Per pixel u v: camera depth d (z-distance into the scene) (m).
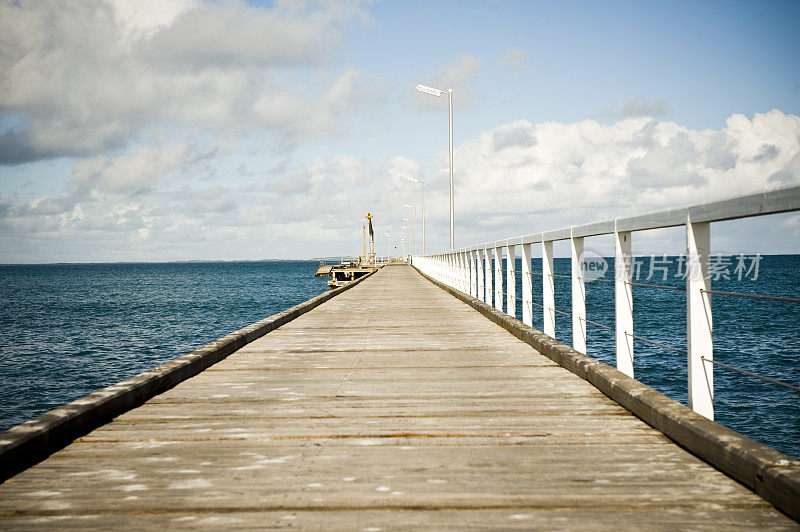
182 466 3.01
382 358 6.41
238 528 2.29
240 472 2.92
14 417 14.52
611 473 2.84
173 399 4.51
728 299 38.81
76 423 3.48
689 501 2.48
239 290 77.56
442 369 5.74
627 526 2.27
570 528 2.26
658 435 3.48
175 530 2.28
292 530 2.28
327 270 95.56
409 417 3.96
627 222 4.25
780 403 12.46
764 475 2.46
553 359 6.14
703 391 3.40
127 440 3.46
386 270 46.19
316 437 3.52
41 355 23.22
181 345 26.02
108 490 2.68
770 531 2.19
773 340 20.61
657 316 29.09
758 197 2.61
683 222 3.43
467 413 4.05
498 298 10.54
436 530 2.27
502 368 5.76
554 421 3.81
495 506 2.48
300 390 4.83
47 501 2.55
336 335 8.40
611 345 18.92
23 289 81.62
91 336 29.31
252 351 6.95
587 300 37.19
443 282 21.16
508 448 3.28
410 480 2.80
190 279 122.06
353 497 2.60
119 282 107.50
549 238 6.57
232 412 4.11
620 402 4.22
